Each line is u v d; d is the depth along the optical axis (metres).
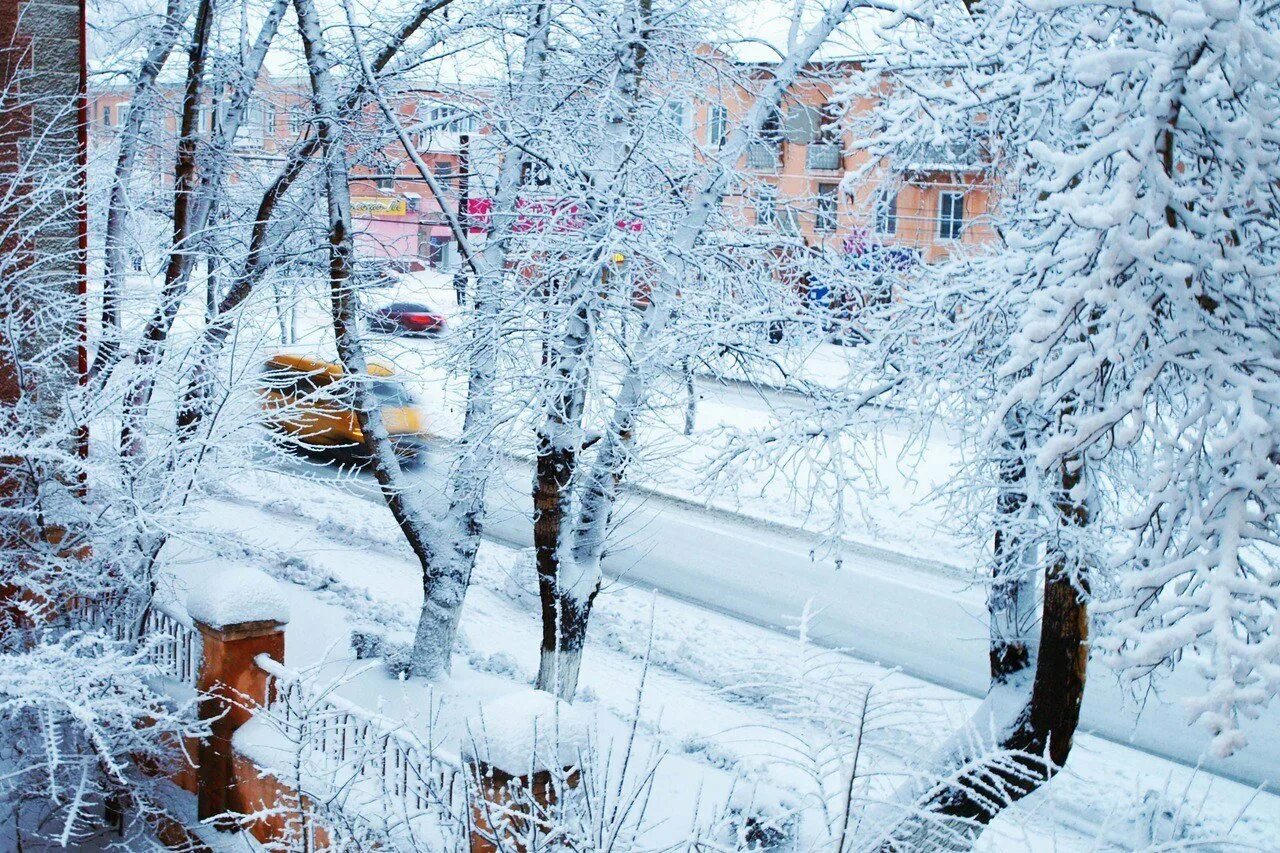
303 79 14.73
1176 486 5.90
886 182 10.75
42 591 8.68
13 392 10.11
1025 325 6.02
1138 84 6.01
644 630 14.54
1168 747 12.05
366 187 16.50
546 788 5.88
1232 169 6.13
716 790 9.02
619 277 11.25
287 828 6.75
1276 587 5.36
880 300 10.76
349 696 11.13
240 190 14.81
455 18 12.95
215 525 14.09
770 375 11.43
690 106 13.55
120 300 10.45
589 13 12.38
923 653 14.29
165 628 9.81
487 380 11.85
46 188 9.62
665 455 11.41
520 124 11.93
